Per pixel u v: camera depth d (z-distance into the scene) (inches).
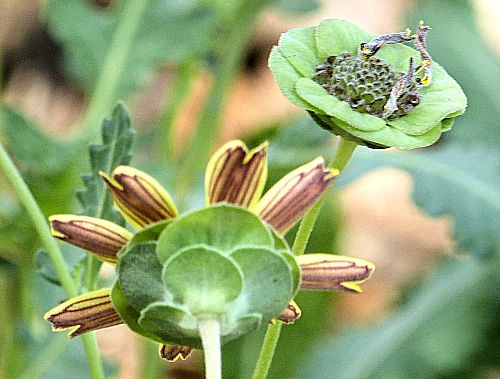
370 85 6.6
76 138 10.8
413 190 11.4
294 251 6.9
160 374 12.1
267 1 12.4
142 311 6.2
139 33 12.4
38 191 10.5
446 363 14.1
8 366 10.4
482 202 11.1
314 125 12.1
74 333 6.4
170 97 13.4
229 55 12.4
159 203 6.2
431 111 6.6
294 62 6.7
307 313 13.8
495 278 14.6
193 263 6.1
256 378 7.3
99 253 6.3
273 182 12.1
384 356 14.0
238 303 6.2
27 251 10.3
